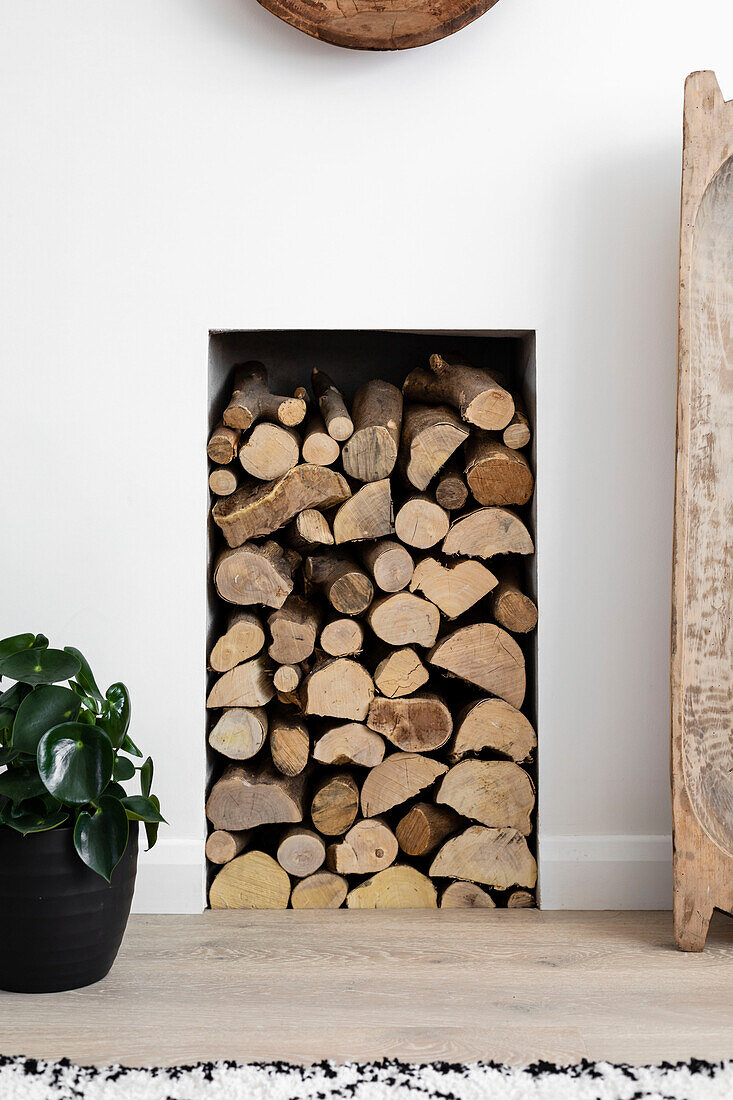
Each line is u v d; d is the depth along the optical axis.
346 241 1.93
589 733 1.97
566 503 1.96
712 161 1.78
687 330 1.78
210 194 1.93
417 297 1.94
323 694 1.93
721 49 1.94
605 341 1.95
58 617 1.95
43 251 1.93
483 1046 1.39
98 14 1.92
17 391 1.94
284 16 1.86
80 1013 1.49
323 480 1.91
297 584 2.09
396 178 1.94
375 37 1.87
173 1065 1.34
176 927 1.86
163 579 1.94
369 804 1.96
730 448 1.87
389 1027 1.45
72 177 1.93
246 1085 1.28
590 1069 1.32
